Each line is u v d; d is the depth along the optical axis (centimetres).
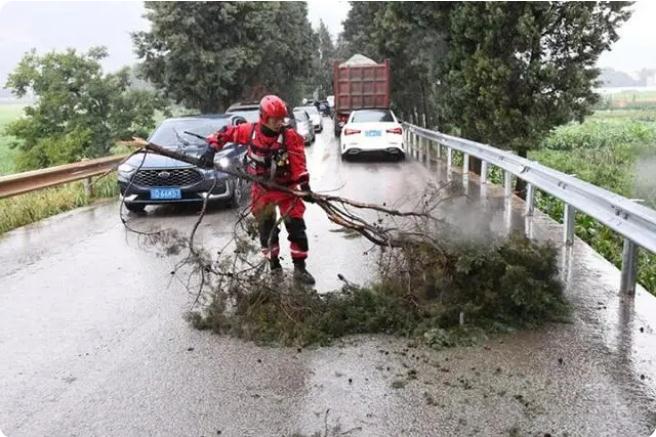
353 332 495
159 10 2523
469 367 427
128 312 559
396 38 2017
